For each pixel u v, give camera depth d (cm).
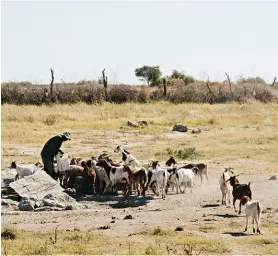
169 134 4897
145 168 2795
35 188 2580
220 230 1914
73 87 7019
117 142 4428
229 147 4050
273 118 5878
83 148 4156
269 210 2289
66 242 1742
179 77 9800
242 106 6750
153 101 7119
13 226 1991
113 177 2708
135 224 2034
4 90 6700
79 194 2759
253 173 3141
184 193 2686
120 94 7050
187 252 1588
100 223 2069
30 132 4728
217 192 2692
